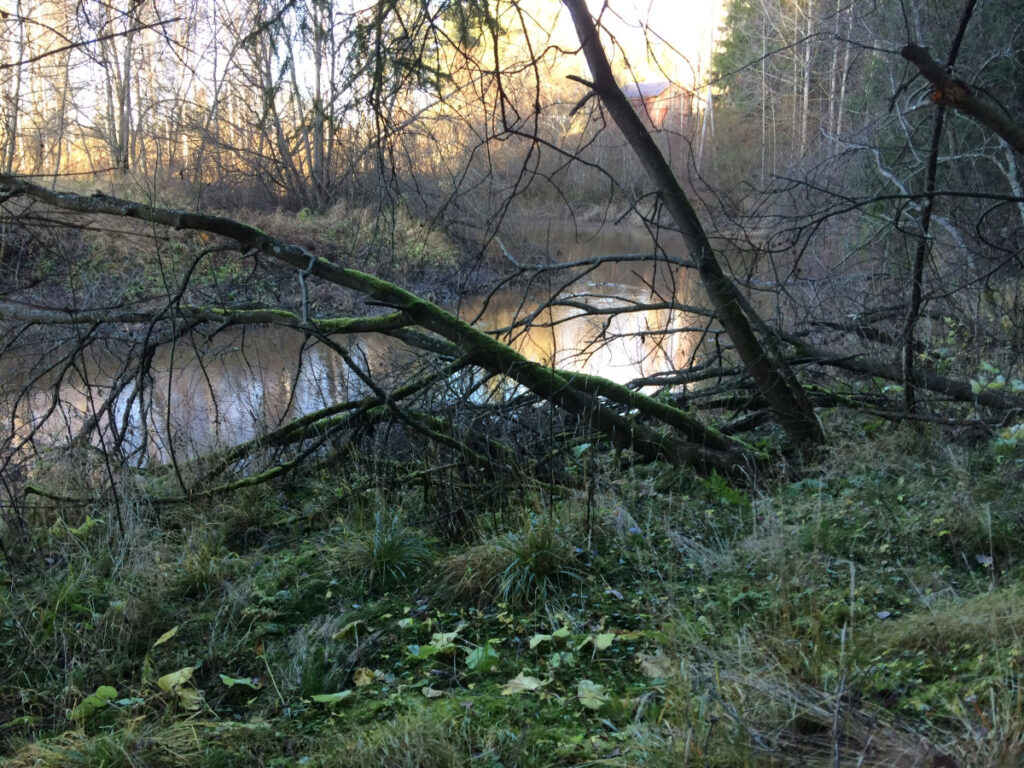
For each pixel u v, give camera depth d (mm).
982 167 9258
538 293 16984
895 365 6043
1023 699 2375
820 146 10445
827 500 4570
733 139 22281
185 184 13406
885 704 2598
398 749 2723
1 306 6301
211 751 2980
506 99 4684
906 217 6414
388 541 4406
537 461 5160
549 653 3416
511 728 2854
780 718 2516
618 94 5020
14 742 3189
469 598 3973
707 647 3041
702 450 5375
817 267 9688
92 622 4035
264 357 12055
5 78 7098
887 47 7895
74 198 5422
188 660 3754
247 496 5535
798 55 18531
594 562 4137
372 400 5703
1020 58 8625
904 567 3754
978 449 5184
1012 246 6996
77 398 9445
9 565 4816
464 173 5586
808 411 5469
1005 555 3756
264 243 5480
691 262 5285
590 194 13609
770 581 3646
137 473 5812
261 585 4348
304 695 3365
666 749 2445
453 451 5375
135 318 5645
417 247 9234
